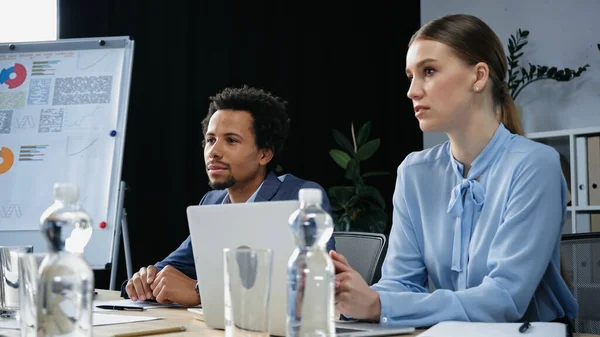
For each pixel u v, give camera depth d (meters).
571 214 3.48
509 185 1.45
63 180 3.08
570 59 3.83
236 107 1.97
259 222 1.17
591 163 3.40
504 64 1.53
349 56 4.52
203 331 1.25
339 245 1.97
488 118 1.51
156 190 3.99
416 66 1.50
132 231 3.93
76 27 3.81
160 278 1.72
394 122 4.60
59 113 3.17
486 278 1.36
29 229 3.03
